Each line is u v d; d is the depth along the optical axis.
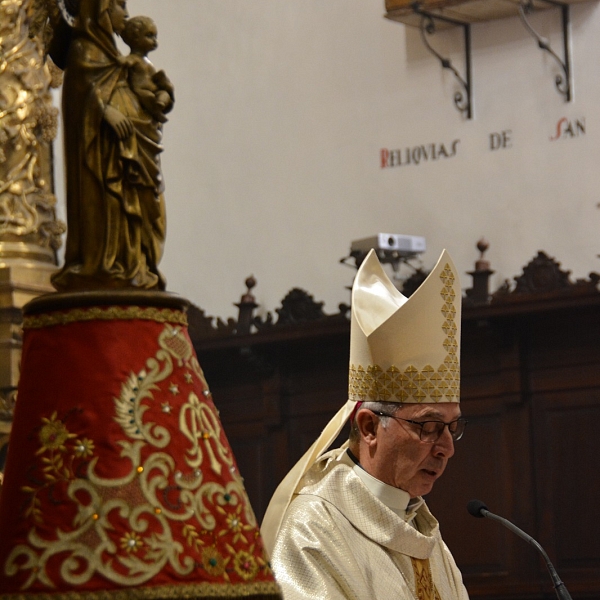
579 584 11.75
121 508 2.47
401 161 14.17
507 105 13.55
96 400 2.55
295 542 4.61
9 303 4.25
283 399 13.67
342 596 4.49
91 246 2.70
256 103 15.20
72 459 2.51
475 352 12.57
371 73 14.49
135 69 2.78
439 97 13.99
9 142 4.54
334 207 14.55
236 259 15.02
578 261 12.96
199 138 15.46
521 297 12.02
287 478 4.96
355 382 5.06
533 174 13.34
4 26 4.63
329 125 14.70
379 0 14.52
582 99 13.13
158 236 2.77
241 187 15.15
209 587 2.47
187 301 2.79
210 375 14.19
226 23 15.48
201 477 2.58
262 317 14.73
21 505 2.50
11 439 2.62
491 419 12.43
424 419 4.86
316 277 14.55
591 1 13.16
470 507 5.23
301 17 15.03
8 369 4.20
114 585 2.41
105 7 2.79
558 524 11.98
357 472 4.97
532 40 13.46
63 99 2.76
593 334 12.02
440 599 5.03
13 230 4.48
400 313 4.87
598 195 12.96
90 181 2.70
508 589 11.98
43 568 2.42
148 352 2.63
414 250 13.20
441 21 13.83
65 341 2.61
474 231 13.59
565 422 12.09
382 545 4.80
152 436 2.55
